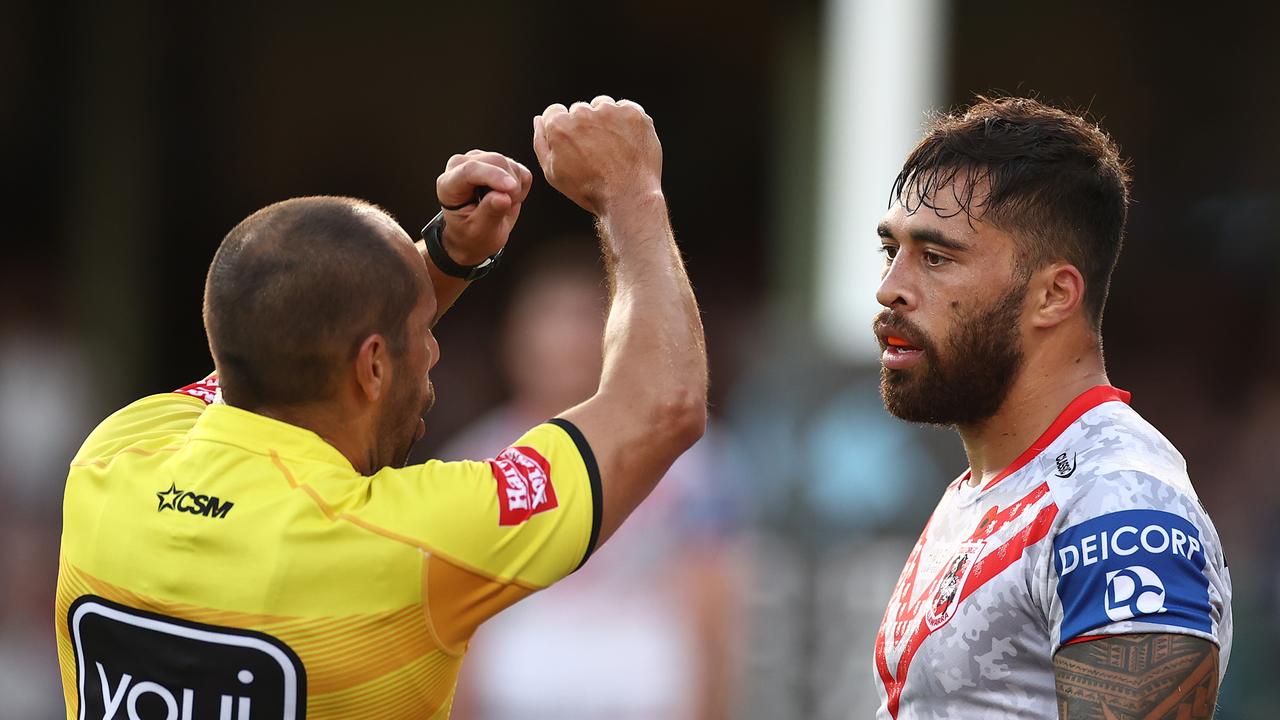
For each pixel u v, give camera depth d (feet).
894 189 23.11
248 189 98.22
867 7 63.87
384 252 21.36
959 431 23.30
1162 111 93.91
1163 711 19.33
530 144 98.48
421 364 22.09
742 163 96.43
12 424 89.20
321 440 21.34
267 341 20.97
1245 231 94.07
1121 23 92.94
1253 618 63.41
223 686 20.35
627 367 21.85
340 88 97.71
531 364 44.57
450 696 21.80
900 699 22.72
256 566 20.30
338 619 20.25
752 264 96.32
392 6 96.94
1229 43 93.20
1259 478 87.51
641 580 43.14
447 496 20.71
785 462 54.65
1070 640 20.21
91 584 21.30
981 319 22.07
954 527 23.04
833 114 64.49
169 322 97.09
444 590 20.56
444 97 97.96
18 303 95.50
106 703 21.11
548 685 42.75
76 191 93.56
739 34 95.61
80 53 92.63
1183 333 94.99
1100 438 21.56
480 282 97.96
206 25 95.81
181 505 20.81
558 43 97.25
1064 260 21.99
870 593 52.49
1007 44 93.30
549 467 21.07
